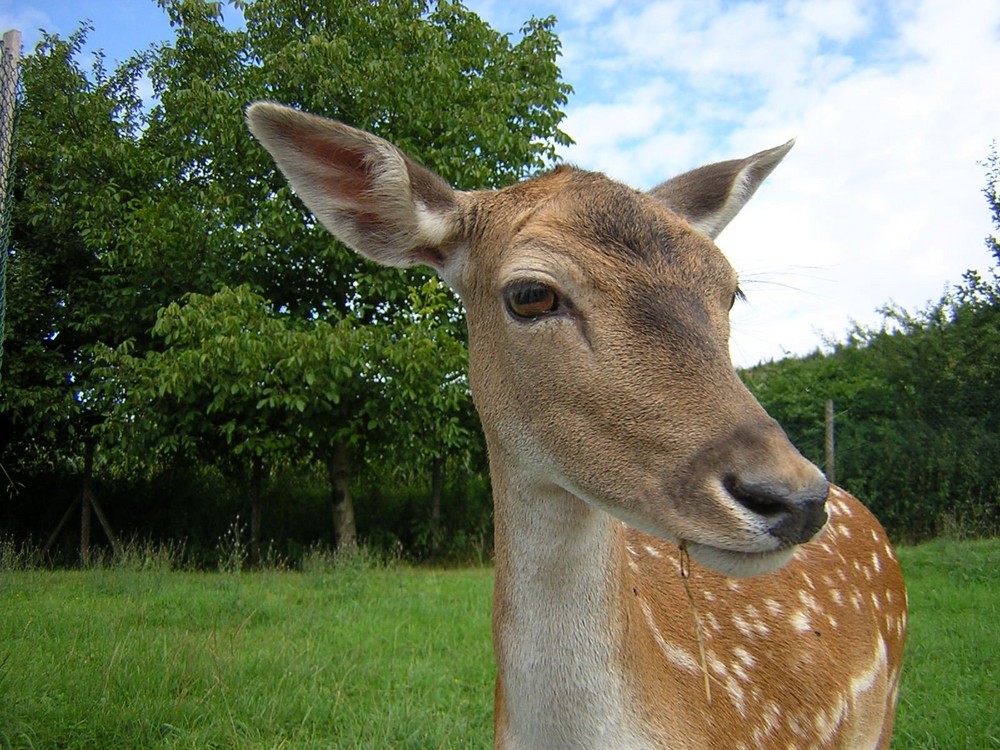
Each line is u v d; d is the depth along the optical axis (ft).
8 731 2.91
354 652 4.19
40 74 10.43
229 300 8.10
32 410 9.91
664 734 1.67
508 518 1.68
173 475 10.94
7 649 3.81
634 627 1.67
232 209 8.90
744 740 1.84
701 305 1.50
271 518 10.63
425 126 8.97
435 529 10.05
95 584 6.14
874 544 2.76
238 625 4.71
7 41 3.13
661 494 1.39
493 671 3.98
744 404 1.39
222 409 8.75
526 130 9.73
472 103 9.25
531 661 1.65
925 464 8.73
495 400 1.69
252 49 9.95
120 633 4.30
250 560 9.66
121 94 11.39
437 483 10.11
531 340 1.56
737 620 2.04
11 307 9.70
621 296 1.50
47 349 10.38
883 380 9.49
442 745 3.06
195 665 3.71
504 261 1.64
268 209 8.70
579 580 1.62
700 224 2.09
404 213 1.85
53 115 10.36
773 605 2.15
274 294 9.63
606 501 1.47
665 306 1.49
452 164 8.73
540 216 1.63
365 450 9.80
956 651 4.24
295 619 4.93
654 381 1.43
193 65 9.82
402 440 8.89
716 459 1.33
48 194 10.27
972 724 3.23
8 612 4.88
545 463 1.57
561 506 1.61
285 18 9.73
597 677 1.61
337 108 8.91
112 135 9.87
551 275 1.54
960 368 9.02
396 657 4.20
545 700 1.64
